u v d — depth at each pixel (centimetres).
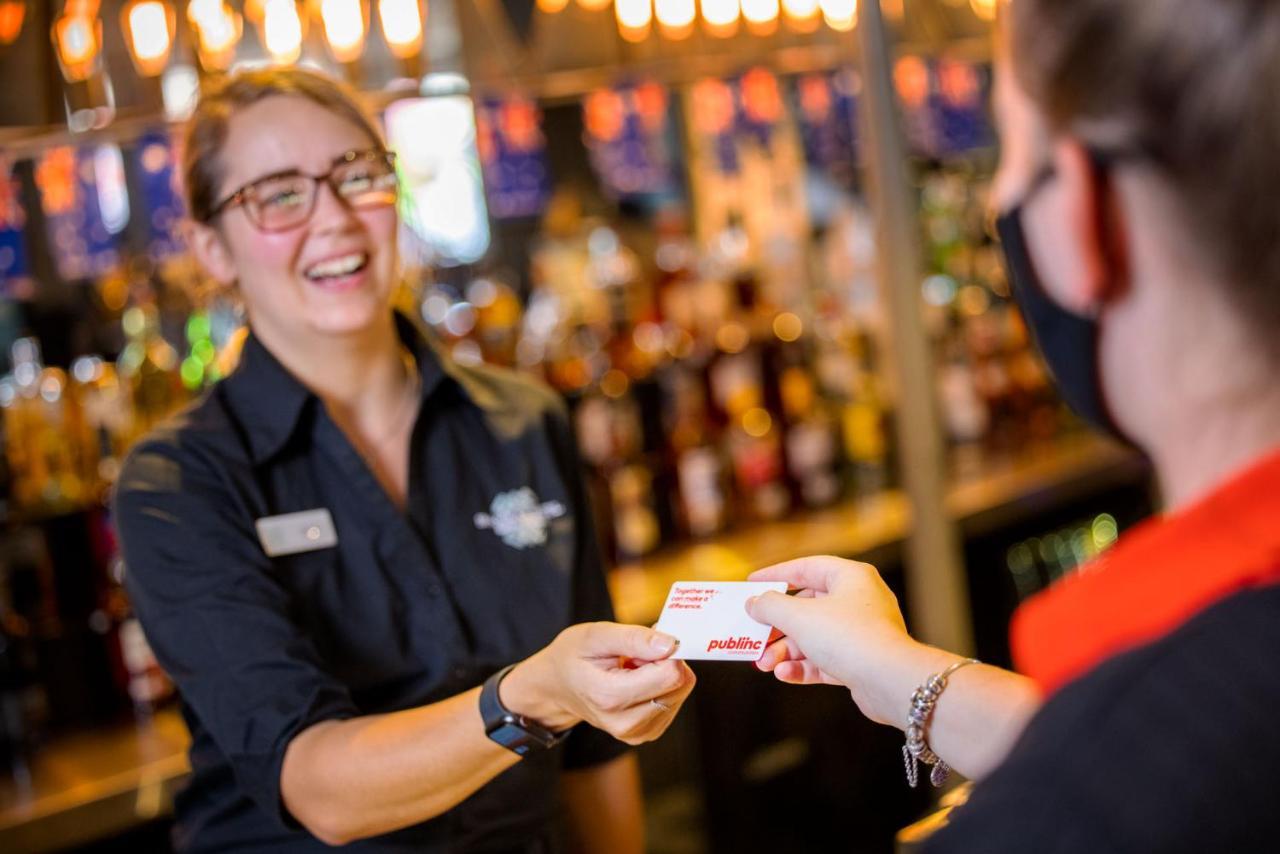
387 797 135
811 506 343
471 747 130
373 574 161
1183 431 64
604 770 179
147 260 262
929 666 107
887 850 324
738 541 319
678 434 320
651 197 374
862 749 323
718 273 350
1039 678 66
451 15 249
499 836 162
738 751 304
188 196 168
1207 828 55
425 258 314
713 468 322
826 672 114
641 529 307
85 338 272
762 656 116
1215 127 58
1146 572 62
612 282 327
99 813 213
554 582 171
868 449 353
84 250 238
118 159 248
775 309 352
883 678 108
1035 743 60
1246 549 60
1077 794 57
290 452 163
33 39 211
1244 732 56
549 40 260
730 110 338
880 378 359
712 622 121
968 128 377
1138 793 56
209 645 148
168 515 154
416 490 167
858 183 396
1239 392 61
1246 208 58
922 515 290
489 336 297
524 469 174
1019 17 64
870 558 316
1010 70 65
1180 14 58
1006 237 67
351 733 138
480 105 306
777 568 126
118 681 245
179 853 165
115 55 214
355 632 159
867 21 278
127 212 261
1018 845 57
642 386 315
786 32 285
